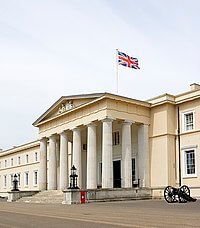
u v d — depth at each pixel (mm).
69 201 31516
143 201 32281
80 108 40969
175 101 38812
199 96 36438
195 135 36656
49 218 16078
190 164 36938
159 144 38656
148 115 40188
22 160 72062
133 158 42875
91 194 32625
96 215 17125
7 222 14719
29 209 23969
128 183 36969
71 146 52188
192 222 13070
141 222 13234
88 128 39438
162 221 13516
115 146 45906
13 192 43219
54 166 46531
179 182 37281
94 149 38812
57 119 45656
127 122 38250
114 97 37469
